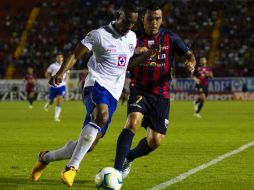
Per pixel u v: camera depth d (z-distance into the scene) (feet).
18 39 483.10
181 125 180.14
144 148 72.18
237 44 445.78
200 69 221.05
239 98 395.75
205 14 482.28
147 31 73.56
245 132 153.28
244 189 66.80
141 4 482.69
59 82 64.34
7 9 525.75
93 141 64.03
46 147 115.96
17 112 263.49
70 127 172.04
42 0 524.11
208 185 69.51
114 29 66.18
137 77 73.00
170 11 490.08
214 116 228.22
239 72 414.41
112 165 87.86
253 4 482.69
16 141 128.67
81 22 489.67
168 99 72.84
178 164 89.35
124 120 206.39
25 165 87.81
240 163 90.38
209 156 99.91
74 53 64.95
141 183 70.95
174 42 73.56
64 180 62.49
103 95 65.72
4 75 448.24
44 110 280.72
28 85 309.63
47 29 490.08
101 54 66.33
